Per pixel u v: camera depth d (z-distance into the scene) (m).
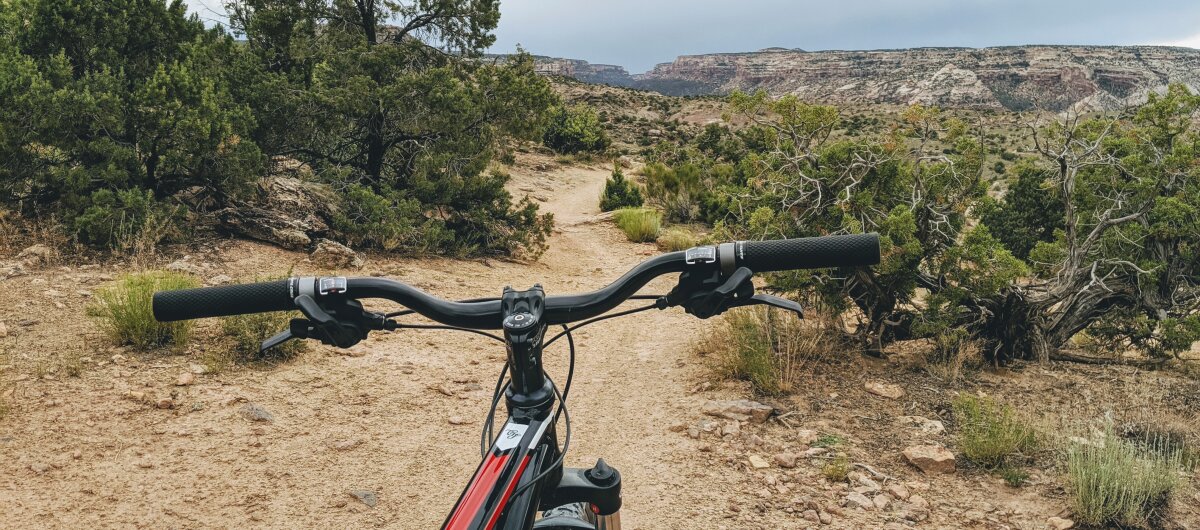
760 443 5.60
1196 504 4.61
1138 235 7.60
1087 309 7.84
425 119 13.92
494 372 7.21
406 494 4.81
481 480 1.57
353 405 6.12
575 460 5.40
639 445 5.66
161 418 5.55
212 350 6.82
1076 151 7.88
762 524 4.48
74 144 9.75
